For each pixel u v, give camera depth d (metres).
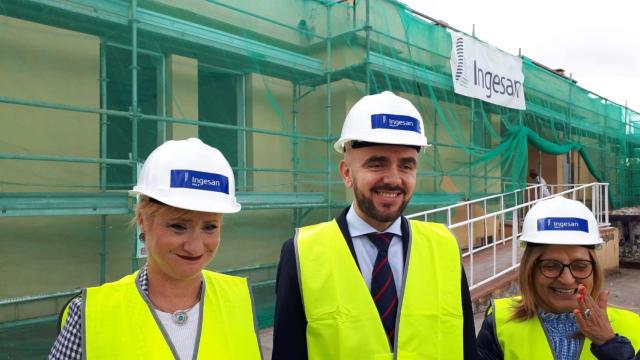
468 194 8.94
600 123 13.79
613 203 13.84
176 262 1.57
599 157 14.02
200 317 1.66
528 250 2.17
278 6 7.89
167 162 1.58
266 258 7.71
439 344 1.88
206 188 1.58
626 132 15.46
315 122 8.37
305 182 7.70
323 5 8.02
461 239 9.52
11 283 5.41
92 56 6.13
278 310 1.93
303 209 7.97
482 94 9.10
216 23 7.16
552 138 12.14
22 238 5.51
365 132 1.88
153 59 6.88
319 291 1.89
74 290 5.86
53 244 5.74
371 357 1.81
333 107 8.30
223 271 7.11
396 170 1.89
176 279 1.62
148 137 7.02
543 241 2.05
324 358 1.83
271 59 7.20
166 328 1.60
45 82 5.72
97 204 5.33
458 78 8.62
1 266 5.36
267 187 7.86
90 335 1.50
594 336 1.87
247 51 6.92
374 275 1.94
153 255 1.59
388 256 2.00
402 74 7.89
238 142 7.85
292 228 8.05
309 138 7.27
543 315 2.15
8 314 5.38
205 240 1.59
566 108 11.98
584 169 16.27
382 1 8.05
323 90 8.40
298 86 8.31
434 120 8.58
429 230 2.10
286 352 1.88
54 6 5.18
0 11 5.32
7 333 5.28
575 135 12.55
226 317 1.72
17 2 5.08
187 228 1.57
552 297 2.11
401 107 1.93
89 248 6.03
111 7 5.58
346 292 1.88
